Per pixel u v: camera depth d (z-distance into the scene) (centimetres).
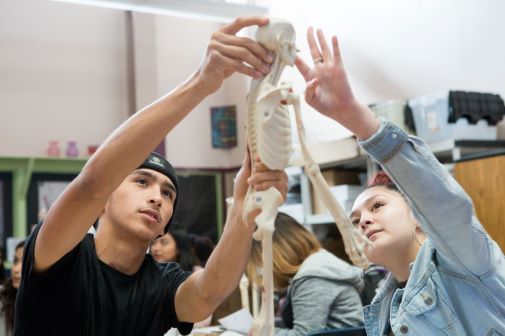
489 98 324
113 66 547
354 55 447
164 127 106
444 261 123
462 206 108
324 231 408
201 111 574
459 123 312
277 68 105
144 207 133
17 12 515
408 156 108
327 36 472
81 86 531
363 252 101
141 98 546
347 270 234
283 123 102
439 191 107
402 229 133
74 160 498
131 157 106
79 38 536
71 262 120
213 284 135
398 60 411
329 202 100
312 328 223
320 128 477
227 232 131
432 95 321
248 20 104
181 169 552
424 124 325
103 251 134
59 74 524
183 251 328
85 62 536
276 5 521
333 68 108
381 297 146
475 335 120
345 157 363
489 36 348
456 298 123
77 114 526
